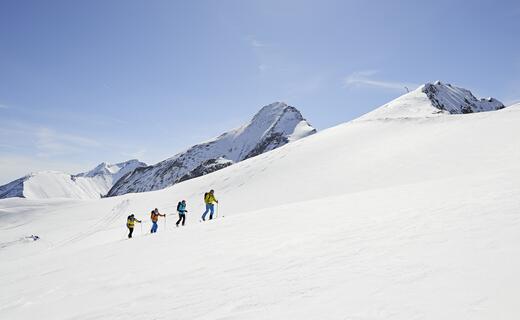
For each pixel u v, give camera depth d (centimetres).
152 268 941
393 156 4528
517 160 3109
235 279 680
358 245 766
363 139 6075
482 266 480
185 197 6234
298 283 578
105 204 8369
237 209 4356
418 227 818
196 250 1096
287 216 1503
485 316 341
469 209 898
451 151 4003
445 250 593
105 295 749
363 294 466
